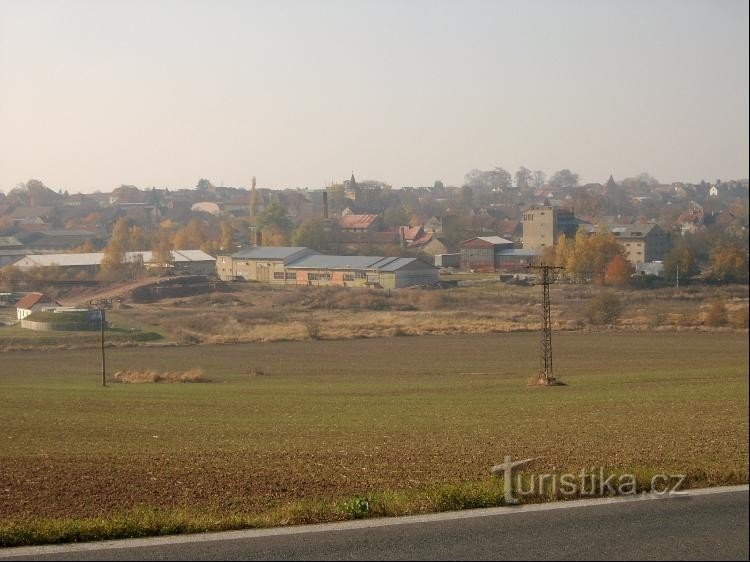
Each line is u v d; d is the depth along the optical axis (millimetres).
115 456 32750
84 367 72688
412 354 77875
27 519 21172
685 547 16328
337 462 30047
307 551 16422
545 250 143875
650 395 51469
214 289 128000
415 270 134625
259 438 38094
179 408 49719
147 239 185750
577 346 79562
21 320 97938
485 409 47812
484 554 16109
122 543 17156
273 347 83062
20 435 39812
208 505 22656
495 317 99688
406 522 18016
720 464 24656
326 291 124125
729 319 89312
